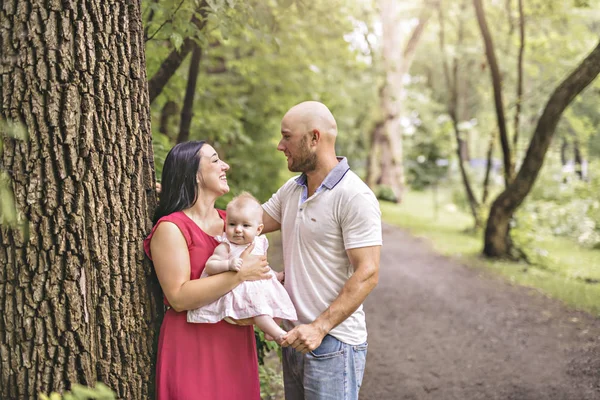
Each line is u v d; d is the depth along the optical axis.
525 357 5.11
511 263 9.53
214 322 2.28
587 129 14.30
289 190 2.66
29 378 2.08
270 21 3.98
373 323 6.44
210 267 2.26
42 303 2.08
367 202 2.39
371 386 4.60
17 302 2.06
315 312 2.46
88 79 2.13
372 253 2.37
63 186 2.09
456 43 13.84
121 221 2.26
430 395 4.40
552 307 6.73
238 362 2.40
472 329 6.05
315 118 2.45
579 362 4.87
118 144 2.24
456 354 5.31
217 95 8.52
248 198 2.38
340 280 2.47
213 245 2.38
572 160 18.14
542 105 14.14
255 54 8.34
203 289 2.20
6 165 2.02
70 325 2.12
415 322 6.43
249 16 3.99
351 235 2.38
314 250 2.46
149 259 2.38
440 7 13.39
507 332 5.87
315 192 2.47
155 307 2.41
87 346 2.17
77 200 2.12
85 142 2.13
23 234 2.05
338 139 18.39
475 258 9.95
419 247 11.51
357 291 2.33
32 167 2.05
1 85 2.02
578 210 12.59
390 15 18.67
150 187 2.42
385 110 20.05
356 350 2.51
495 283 8.12
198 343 2.31
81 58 2.11
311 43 7.82
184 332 2.30
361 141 22.08
